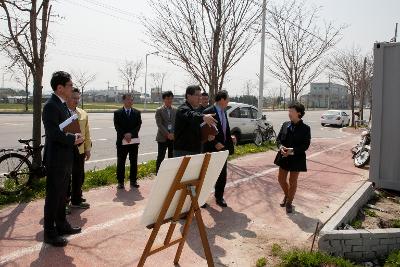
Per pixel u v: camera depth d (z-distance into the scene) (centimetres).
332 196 747
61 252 449
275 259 459
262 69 1566
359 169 1067
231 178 883
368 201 784
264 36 1527
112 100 8088
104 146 1409
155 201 337
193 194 364
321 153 1399
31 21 735
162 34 1170
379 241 529
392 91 804
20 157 686
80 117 612
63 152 466
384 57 808
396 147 805
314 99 10375
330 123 3269
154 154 1294
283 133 644
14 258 429
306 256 446
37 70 742
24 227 522
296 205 679
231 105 1503
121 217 576
